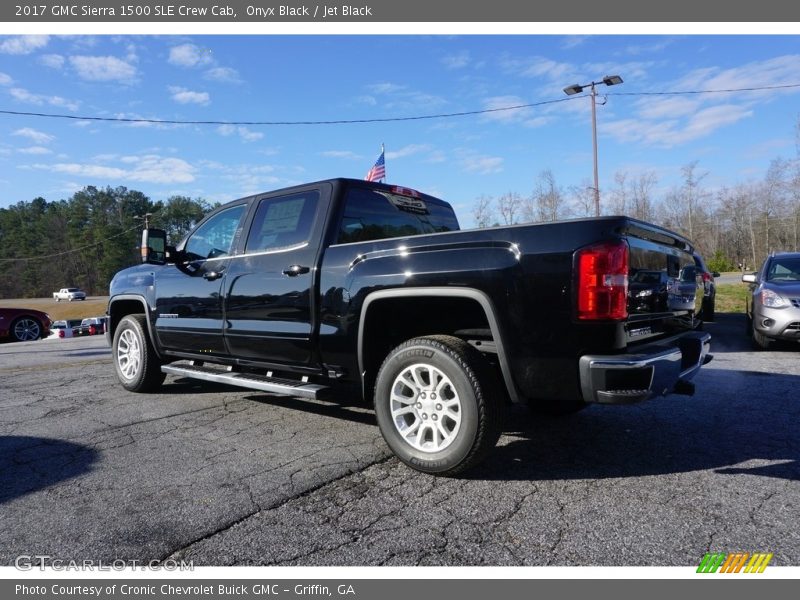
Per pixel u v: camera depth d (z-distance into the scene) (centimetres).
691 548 238
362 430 424
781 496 288
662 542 243
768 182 5400
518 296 297
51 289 9294
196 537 254
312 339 390
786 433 398
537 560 232
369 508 282
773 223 5378
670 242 367
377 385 344
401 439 335
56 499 297
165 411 491
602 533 252
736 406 479
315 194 420
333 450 375
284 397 546
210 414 478
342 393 559
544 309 290
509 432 412
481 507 282
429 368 323
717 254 5116
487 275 306
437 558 235
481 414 303
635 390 276
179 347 521
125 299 582
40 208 10850
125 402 532
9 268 9275
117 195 9819
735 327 1123
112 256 8781
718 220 6022
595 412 467
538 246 293
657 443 380
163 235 498
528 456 359
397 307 372
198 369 504
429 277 327
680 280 375
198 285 489
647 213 4462
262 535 255
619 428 418
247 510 281
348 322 367
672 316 360
